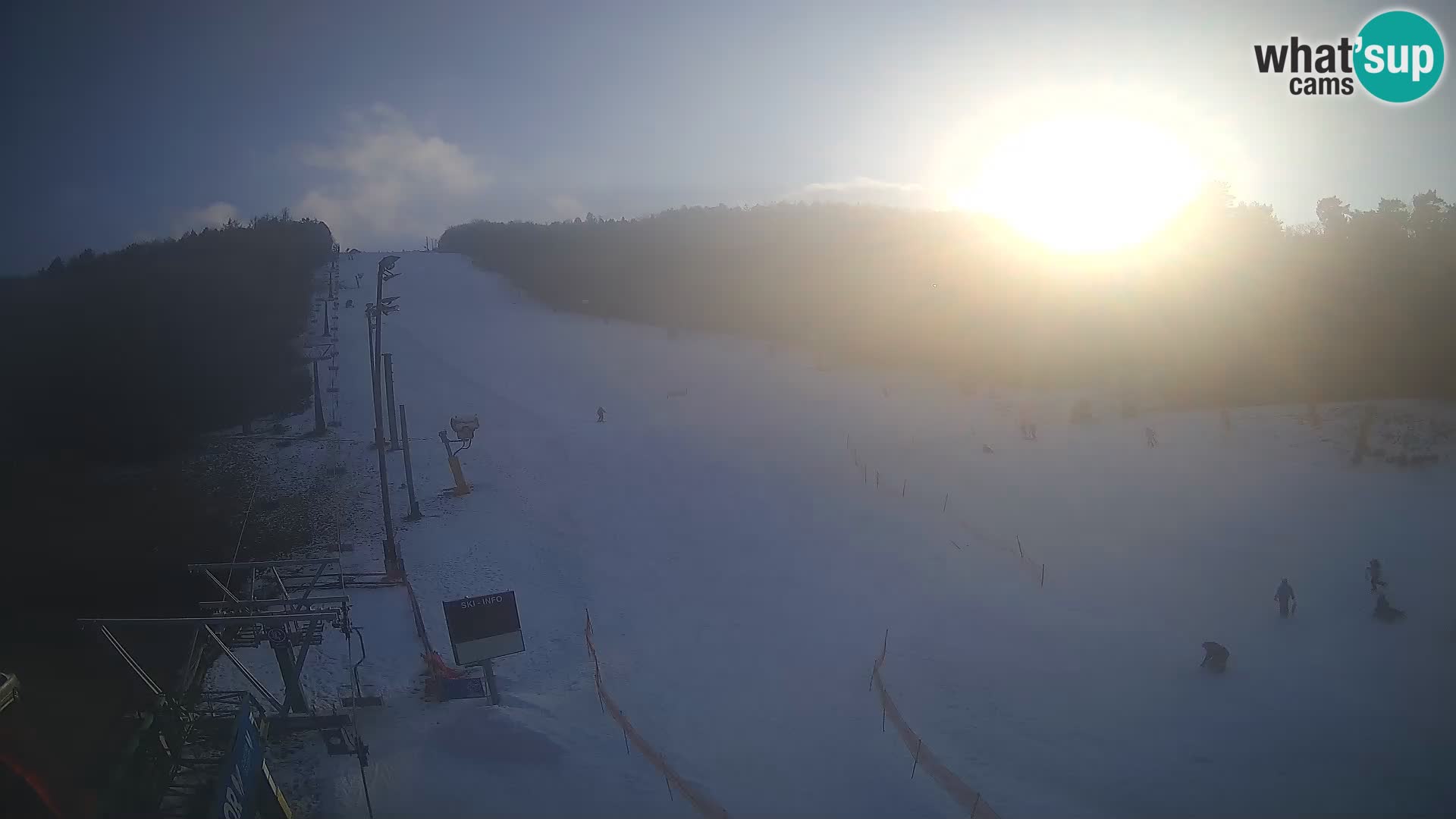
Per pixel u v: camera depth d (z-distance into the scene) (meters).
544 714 19.16
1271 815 14.27
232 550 31.59
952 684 19.33
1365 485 28.75
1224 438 35.25
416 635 24.31
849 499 33.72
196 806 14.07
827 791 15.63
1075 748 16.52
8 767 14.80
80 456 41.62
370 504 37.66
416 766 17.31
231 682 20.72
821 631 22.84
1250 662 19.41
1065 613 22.59
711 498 35.72
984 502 31.56
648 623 24.55
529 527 34.31
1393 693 17.66
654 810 15.47
